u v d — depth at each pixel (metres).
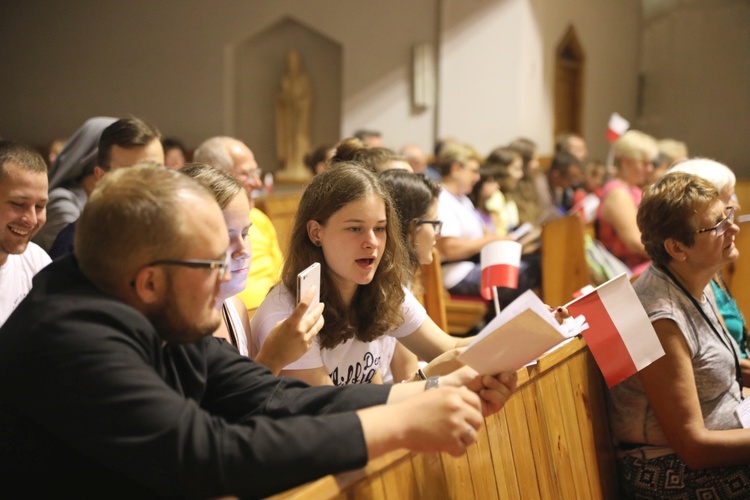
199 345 1.48
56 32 12.29
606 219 5.09
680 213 2.33
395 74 10.57
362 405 1.56
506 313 1.48
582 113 11.23
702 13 12.44
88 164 3.43
